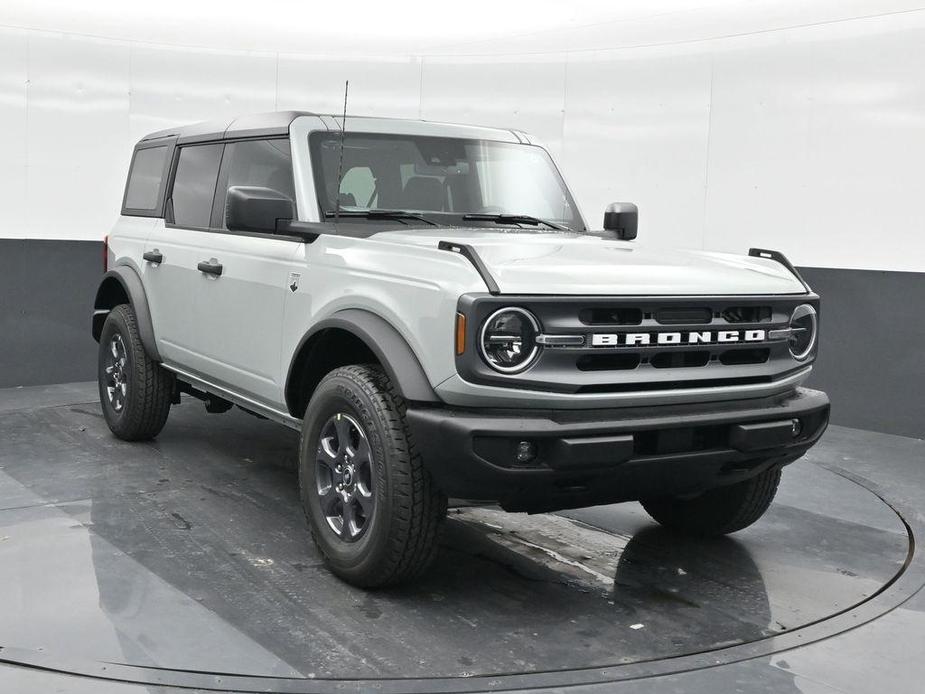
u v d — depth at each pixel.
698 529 4.38
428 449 3.15
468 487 3.15
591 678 2.90
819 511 4.89
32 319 7.68
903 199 7.11
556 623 3.33
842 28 7.29
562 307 3.16
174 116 9.73
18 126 9.16
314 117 4.30
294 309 3.95
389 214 4.20
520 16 8.73
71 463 5.29
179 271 4.97
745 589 3.74
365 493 3.45
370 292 3.50
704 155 8.27
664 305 3.31
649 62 8.55
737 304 3.49
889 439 6.64
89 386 7.74
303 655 2.98
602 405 3.23
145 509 4.48
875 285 6.79
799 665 3.06
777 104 7.75
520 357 3.13
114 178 9.59
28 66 9.12
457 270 3.19
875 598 3.68
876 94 7.17
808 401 3.73
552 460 3.11
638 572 3.91
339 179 3.98
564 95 9.14
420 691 2.76
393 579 3.44
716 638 3.25
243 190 3.78
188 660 2.91
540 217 4.59
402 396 3.25
